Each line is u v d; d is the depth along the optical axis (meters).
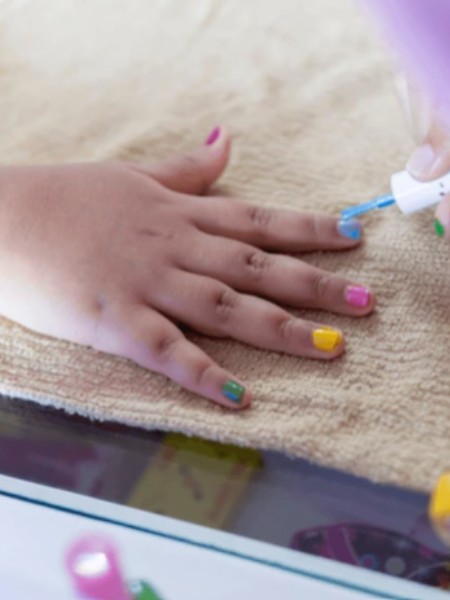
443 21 0.30
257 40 0.85
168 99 0.79
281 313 0.56
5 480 0.51
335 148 0.72
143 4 0.92
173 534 0.47
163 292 0.57
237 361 0.56
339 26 0.86
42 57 0.86
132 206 0.62
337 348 0.54
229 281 0.59
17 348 0.58
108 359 0.57
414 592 0.43
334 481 0.48
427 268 0.59
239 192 0.69
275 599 0.45
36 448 0.53
